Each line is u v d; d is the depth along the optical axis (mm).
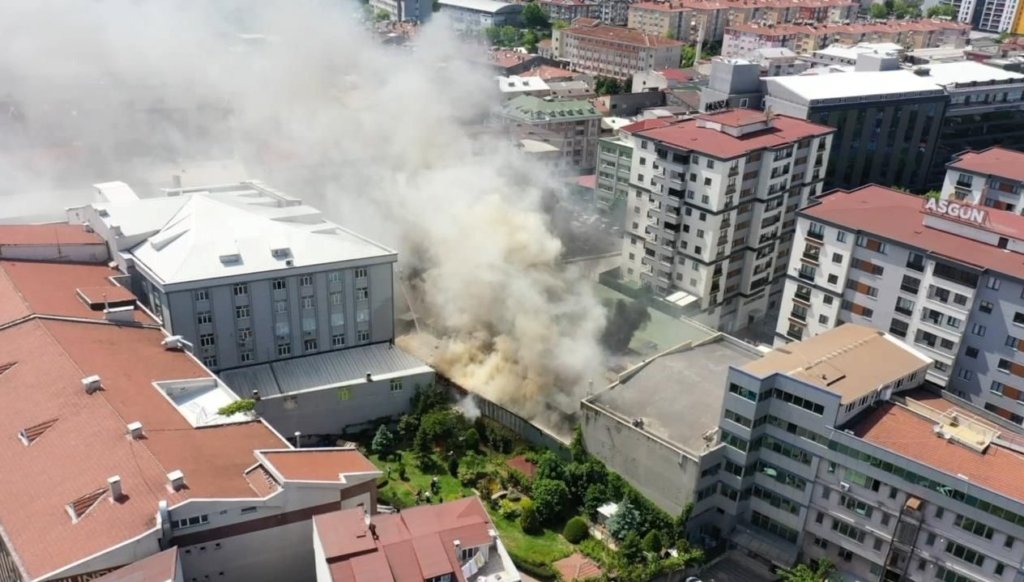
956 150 157500
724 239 102250
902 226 85125
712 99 149875
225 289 77375
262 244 81312
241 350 80500
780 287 115188
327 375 81250
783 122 112250
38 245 82062
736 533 68375
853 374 65562
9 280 76188
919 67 165125
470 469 74875
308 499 54656
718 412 71375
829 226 88125
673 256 106125
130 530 48125
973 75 160250
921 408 65562
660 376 77312
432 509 55281
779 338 97250
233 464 56219
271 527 53719
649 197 107375
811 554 66125
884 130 141500
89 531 48406
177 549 47500
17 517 50250
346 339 86250
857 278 87250
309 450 59562
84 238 86125
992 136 161000
